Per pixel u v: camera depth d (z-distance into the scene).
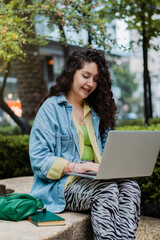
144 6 4.67
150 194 3.80
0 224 2.20
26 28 4.64
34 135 2.59
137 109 44.66
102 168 2.21
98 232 2.22
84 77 2.70
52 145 2.55
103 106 2.91
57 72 21.23
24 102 7.65
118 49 4.53
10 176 5.31
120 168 2.32
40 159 2.49
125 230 2.30
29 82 7.55
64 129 2.62
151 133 2.42
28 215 2.31
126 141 2.26
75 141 2.63
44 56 20.62
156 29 4.77
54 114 2.63
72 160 2.61
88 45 4.32
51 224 2.20
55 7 4.03
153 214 4.03
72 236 2.26
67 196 2.47
